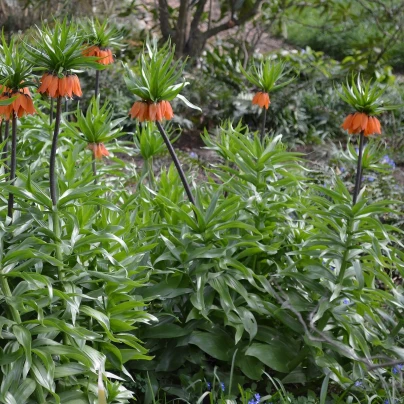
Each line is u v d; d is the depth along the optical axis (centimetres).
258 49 1303
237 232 386
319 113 991
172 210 372
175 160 359
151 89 329
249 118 984
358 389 362
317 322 368
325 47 1506
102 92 927
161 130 351
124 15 1191
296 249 387
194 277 364
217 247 369
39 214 305
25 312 292
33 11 1137
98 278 331
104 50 429
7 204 324
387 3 1545
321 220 375
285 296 362
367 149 362
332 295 344
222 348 366
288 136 954
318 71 1097
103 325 300
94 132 396
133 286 328
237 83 1024
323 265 378
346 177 675
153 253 377
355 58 1145
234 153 420
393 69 1364
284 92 977
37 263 308
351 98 340
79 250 324
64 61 289
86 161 446
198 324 371
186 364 383
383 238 366
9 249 291
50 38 292
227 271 364
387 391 351
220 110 972
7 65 298
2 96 296
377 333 382
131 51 1115
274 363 362
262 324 389
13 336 285
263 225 386
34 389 282
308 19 1655
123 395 316
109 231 324
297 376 376
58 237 303
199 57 1123
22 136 454
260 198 378
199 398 334
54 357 305
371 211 340
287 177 392
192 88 970
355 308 370
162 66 331
